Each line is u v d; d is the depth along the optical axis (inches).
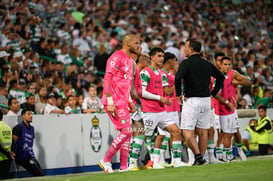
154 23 2854.3
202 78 1102.4
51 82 1664.6
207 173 821.9
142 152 1364.4
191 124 1105.4
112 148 1007.0
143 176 826.8
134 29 2827.3
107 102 987.9
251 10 3690.9
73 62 2102.6
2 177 1159.6
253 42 3253.0
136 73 1075.9
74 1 2783.0
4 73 1600.6
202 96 1101.7
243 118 1610.5
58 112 1381.6
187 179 744.3
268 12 3786.9
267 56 2883.9
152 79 1171.3
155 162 1226.6
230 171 837.8
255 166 908.6
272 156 1526.8
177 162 1186.0
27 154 1218.0
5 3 2324.1
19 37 1982.0
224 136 1320.1
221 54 1342.3
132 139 1179.9
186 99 1109.7
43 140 1270.9
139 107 1085.1
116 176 850.1
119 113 1001.5
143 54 1250.6
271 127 1616.6
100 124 1363.2
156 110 1171.9
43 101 1475.1
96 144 1352.1
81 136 1330.0
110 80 992.2
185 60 1103.0
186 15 3216.0
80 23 2500.0
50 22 2486.5
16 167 1220.5
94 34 2506.2
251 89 1932.8
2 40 1978.3
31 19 2139.5
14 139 1204.5
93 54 2405.3
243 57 2711.6
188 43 1119.0
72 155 1311.5
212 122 1332.4
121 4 3070.9
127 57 1020.5
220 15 3489.2
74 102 1497.3
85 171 1330.0
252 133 1611.7
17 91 1485.0
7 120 1214.3
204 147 1132.5
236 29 3435.0
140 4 3132.4
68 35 2381.9
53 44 2123.5
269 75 2425.0
